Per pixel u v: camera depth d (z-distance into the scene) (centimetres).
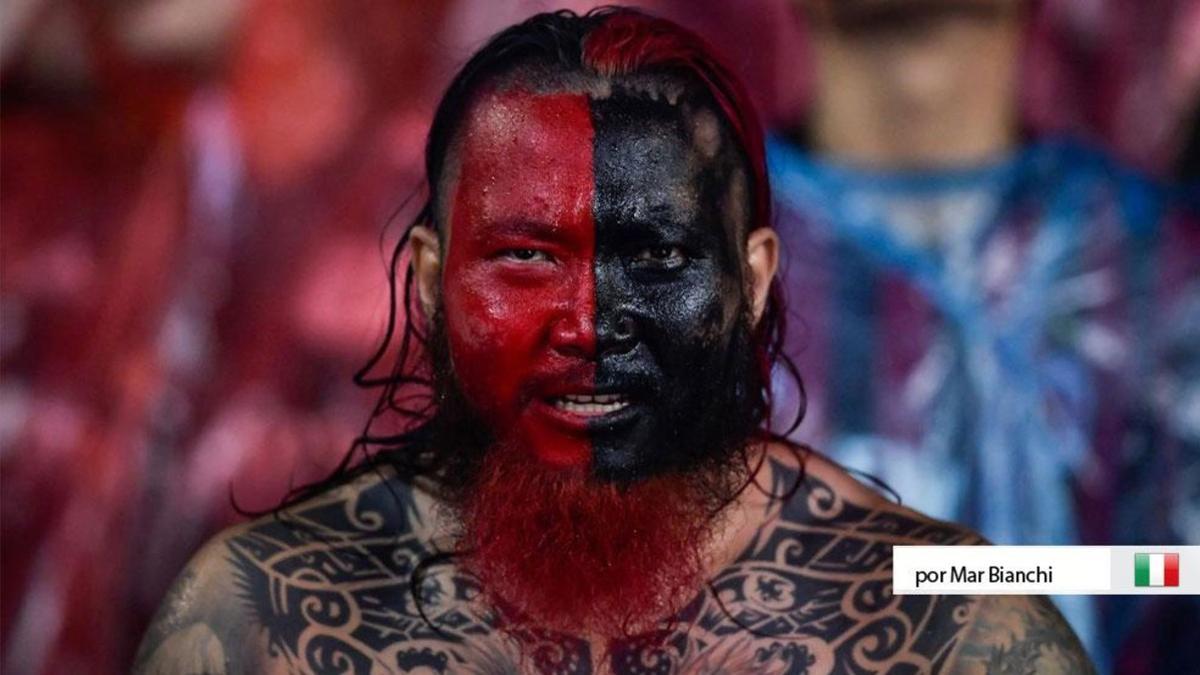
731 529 421
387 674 402
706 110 412
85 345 830
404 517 425
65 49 841
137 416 821
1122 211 801
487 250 407
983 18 797
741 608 412
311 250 820
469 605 412
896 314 789
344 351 811
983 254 796
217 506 815
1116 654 752
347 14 823
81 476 822
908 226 799
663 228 403
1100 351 791
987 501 781
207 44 838
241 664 405
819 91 803
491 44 420
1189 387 787
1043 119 810
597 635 409
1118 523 782
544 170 403
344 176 823
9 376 829
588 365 405
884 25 796
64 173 843
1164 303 793
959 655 405
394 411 443
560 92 409
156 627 413
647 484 411
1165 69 811
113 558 818
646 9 799
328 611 410
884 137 801
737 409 419
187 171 832
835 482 436
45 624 818
